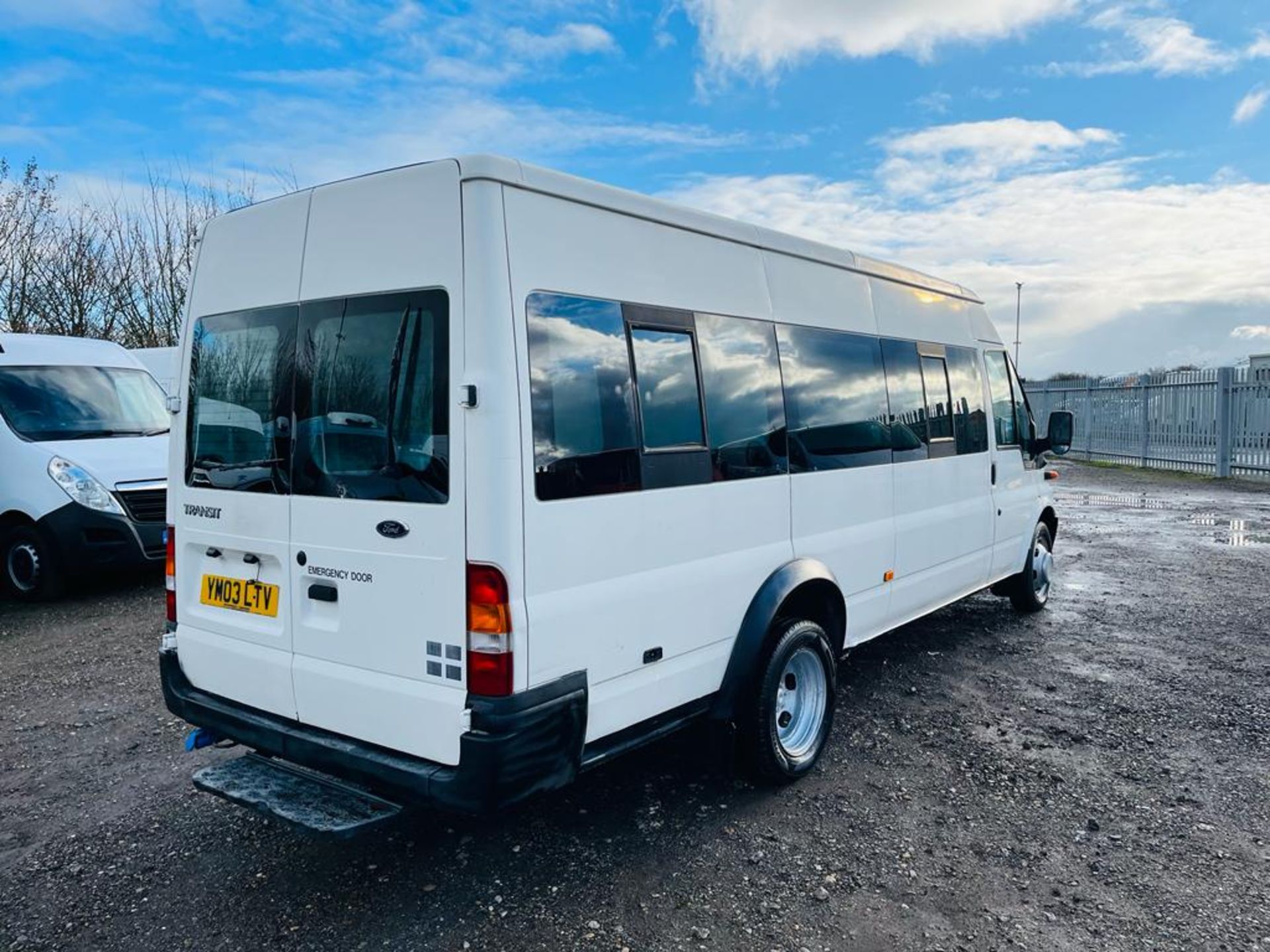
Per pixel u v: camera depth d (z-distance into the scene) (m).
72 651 6.28
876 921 2.95
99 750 4.51
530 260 2.84
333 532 3.07
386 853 3.44
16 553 7.88
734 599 3.70
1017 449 6.55
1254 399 14.67
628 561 3.16
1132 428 18.28
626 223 3.26
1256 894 3.07
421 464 2.83
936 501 5.37
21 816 3.82
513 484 2.71
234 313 3.49
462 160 2.78
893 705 4.93
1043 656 5.79
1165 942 2.81
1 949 2.89
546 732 2.79
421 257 2.86
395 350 2.92
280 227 3.32
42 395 8.27
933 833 3.53
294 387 3.22
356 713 3.04
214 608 3.55
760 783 3.92
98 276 16.84
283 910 3.07
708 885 3.18
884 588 4.84
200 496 3.57
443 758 2.80
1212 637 6.16
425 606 2.83
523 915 3.01
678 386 3.44
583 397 2.99
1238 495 13.44
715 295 3.69
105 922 3.03
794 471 4.08
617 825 3.63
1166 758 4.19
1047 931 2.88
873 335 4.83
